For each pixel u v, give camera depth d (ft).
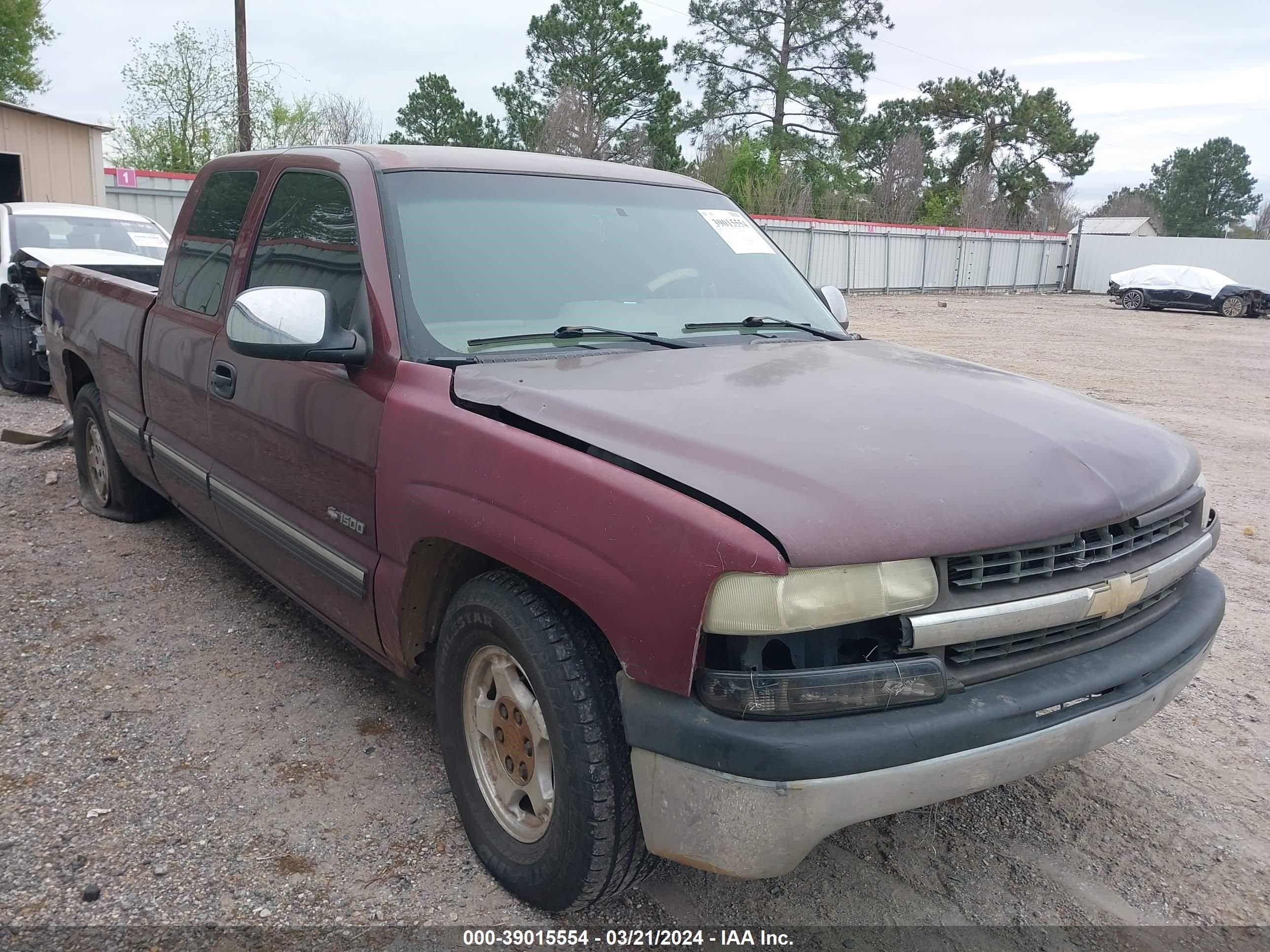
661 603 6.68
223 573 15.88
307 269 10.91
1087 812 10.34
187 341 13.05
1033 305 107.65
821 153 154.61
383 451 9.12
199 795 9.90
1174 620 8.59
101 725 11.17
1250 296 93.91
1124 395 40.65
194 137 109.60
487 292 9.97
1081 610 7.38
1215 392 42.34
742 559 6.35
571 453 7.52
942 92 197.47
